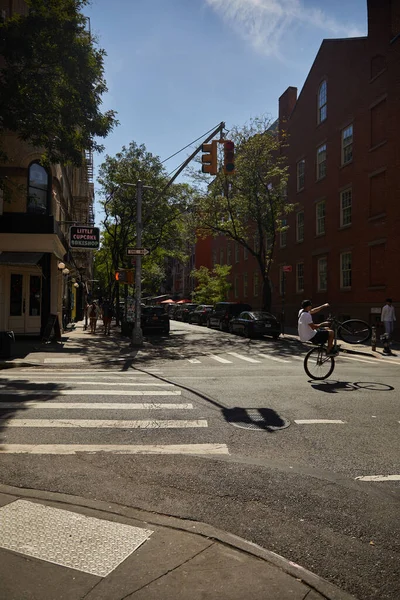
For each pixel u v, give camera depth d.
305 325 10.41
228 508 4.00
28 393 8.70
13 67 13.23
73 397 8.38
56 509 3.83
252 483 4.55
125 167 29.72
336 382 10.20
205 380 10.45
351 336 12.02
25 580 2.78
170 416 7.07
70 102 13.32
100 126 13.88
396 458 5.31
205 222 29.28
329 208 27.12
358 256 24.02
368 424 6.70
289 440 5.95
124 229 33.72
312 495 4.29
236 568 2.96
